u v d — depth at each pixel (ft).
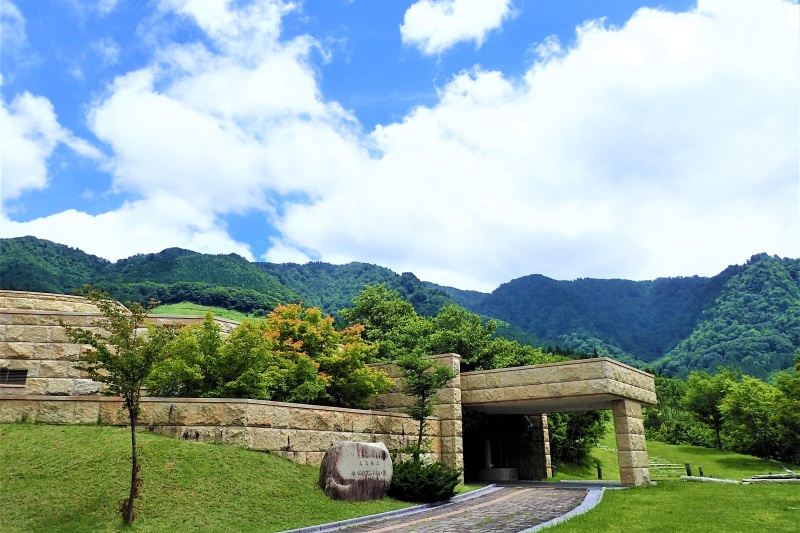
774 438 178.09
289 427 65.77
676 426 230.27
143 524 43.98
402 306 168.96
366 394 90.07
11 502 44.93
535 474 113.29
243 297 417.28
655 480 96.17
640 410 92.89
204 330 74.74
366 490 61.72
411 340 135.13
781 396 163.63
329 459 60.08
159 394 71.72
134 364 47.19
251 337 73.82
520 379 89.35
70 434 58.34
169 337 50.16
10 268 402.72
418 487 65.05
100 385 77.30
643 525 46.88
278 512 50.70
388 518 55.42
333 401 88.58
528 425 115.96
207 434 61.82
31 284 387.34
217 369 72.13
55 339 78.28
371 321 166.09
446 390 89.51
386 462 65.77
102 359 47.42
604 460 180.45
